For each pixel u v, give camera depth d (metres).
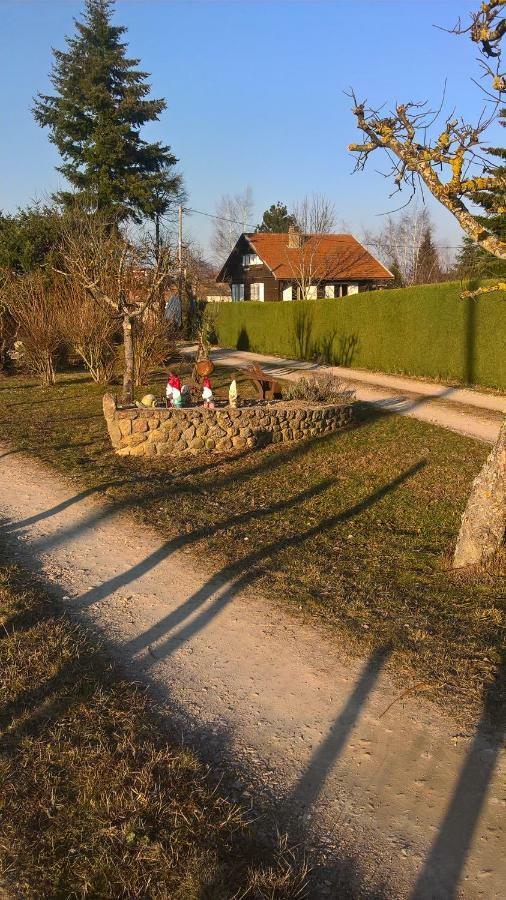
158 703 3.74
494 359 15.91
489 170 5.02
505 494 5.22
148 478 8.59
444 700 3.70
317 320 24.75
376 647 4.28
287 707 3.71
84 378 19.44
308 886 2.55
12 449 10.32
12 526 6.87
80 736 3.35
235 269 44.00
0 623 4.64
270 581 5.36
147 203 31.59
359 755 3.30
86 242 18.42
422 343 18.69
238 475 8.81
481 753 3.28
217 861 2.60
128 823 2.76
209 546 6.15
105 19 33.00
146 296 16.86
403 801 2.99
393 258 48.16
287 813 2.93
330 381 12.70
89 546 6.27
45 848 2.67
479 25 4.76
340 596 5.04
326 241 42.06
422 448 10.27
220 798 2.97
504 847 2.72
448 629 4.48
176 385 10.64
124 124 31.58
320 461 9.53
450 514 7.13
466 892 2.52
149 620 4.77
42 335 17.47
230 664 4.16
